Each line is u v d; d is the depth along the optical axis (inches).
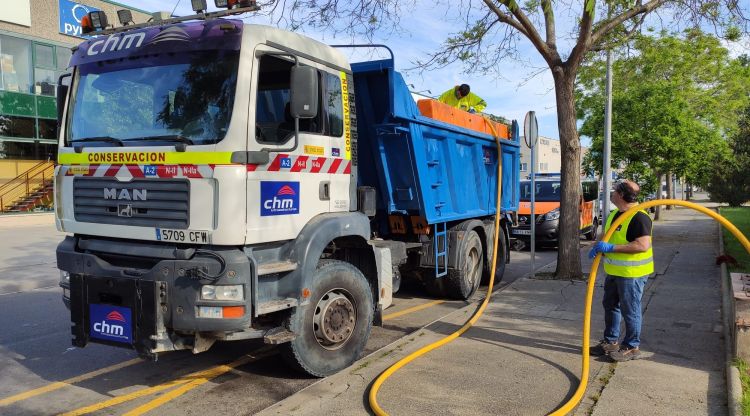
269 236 174.7
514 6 303.4
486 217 386.9
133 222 177.0
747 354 191.0
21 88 893.2
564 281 366.0
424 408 167.3
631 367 199.6
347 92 217.3
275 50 179.6
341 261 208.5
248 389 194.2
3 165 909.2
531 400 172.7
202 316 162.7
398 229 302.7
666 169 702.5
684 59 828.6
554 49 374.9
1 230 727.7
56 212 196.2
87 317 174.9
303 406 170.6
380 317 228.4
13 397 188.5
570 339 236.4
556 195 638.5
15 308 320.5
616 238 206.1
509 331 249.6
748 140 1023.0
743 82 925.2
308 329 191.8
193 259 164.7
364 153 275.3
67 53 956.6
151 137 175.5
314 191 196.2
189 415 172.9
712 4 361.4
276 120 181.0
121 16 204.8
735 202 1300.4
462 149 331.3
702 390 178.5
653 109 670.5
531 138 384.5
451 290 326.3
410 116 265.4
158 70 179.3
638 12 367.2
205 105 170.1
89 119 190.1
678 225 823.7
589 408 166.7
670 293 318.3
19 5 876.0
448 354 217.2
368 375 196.2
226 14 186.7
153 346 163.3
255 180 169.5
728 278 356.2
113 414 173.9
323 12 334.0
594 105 766.5
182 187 167.3
